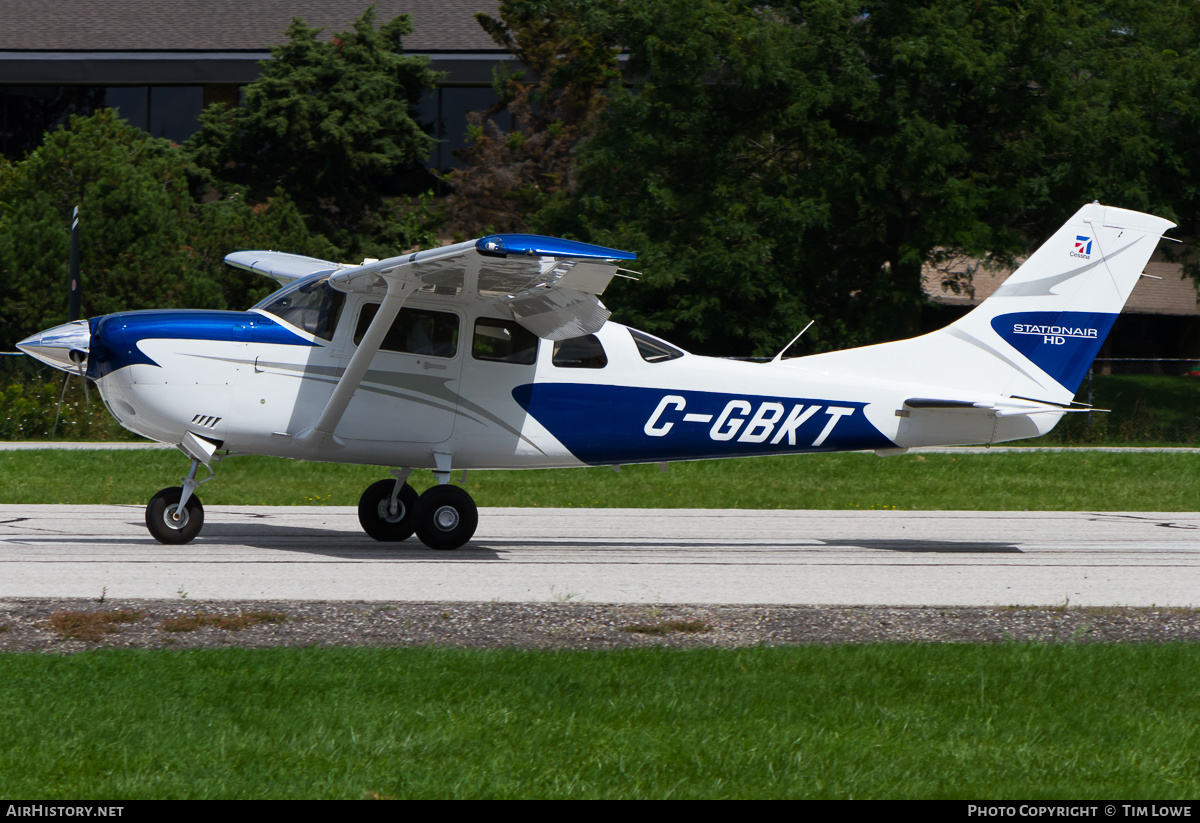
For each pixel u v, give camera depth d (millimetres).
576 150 93500
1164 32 92312
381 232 107875
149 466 58562
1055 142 85438
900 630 24391
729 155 86250
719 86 87062
